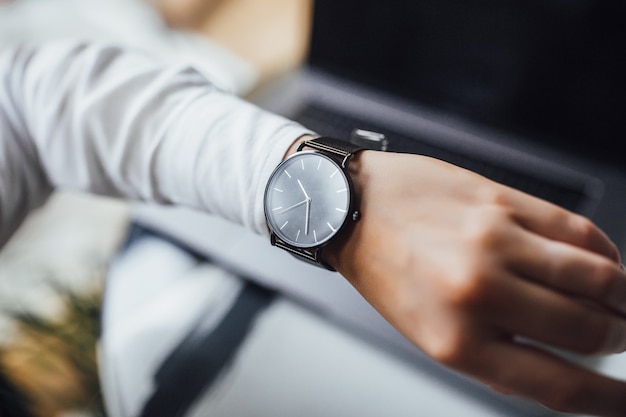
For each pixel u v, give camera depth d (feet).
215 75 2.40
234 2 2.67
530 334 0.77
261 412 1.73
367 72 2.19
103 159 1.29
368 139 1.20
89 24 2.55
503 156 2.02
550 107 1.94
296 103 2.24
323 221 1.01
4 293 1.94
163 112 1.25
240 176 1.14
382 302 0.91
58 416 1.73
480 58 1.96
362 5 2.05
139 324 1.87
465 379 1.73
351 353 1.82
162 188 1.26
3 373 1.79
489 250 0.78
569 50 1.82
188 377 1.78
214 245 1.95
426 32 2.00
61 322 1.88
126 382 1.78
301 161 1.07
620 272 0.76
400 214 0.94
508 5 1.83
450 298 0.78
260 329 1.86
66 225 2.08
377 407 1.72
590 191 1.94
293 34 2.55
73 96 1.31
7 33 2.49
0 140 1.32
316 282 1.85
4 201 1.30
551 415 1.60
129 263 2.00
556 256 0.77
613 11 1.69
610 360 1.24
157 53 2.48
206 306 1.91
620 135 1.89
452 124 2.08
